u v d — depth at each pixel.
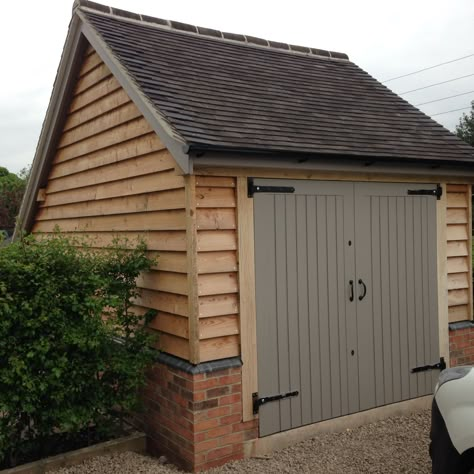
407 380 6.05
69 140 7.21
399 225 6.00
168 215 5.12
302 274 5.32
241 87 6.12
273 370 5.13
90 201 6.75
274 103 6.00
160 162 5.18
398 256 5.99
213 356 4.84
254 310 5.02
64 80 6.88
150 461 5.01
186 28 7.18
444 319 6.34
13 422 4.61
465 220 6.54
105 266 5.20
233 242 4.93
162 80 5.52
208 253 4.80
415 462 4.82
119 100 5.91
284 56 7.87
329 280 5.50
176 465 4.93
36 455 5.21
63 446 5.43
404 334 6.04
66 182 7.40
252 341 5.00
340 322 5.57
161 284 5.22
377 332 5.84
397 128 6.51
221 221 4.87
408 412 6.05
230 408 4.87
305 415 5.33
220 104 5.48
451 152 6.16
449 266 6.43
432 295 6.25
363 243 5.74
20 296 4.57
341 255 5.58
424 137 6.46
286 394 5.19
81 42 6.52
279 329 5.17
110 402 5.07
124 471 4.76
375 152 5.46
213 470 4.72
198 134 4.62
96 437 5.54
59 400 4.66
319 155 5.01
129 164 5.77
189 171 4.50
